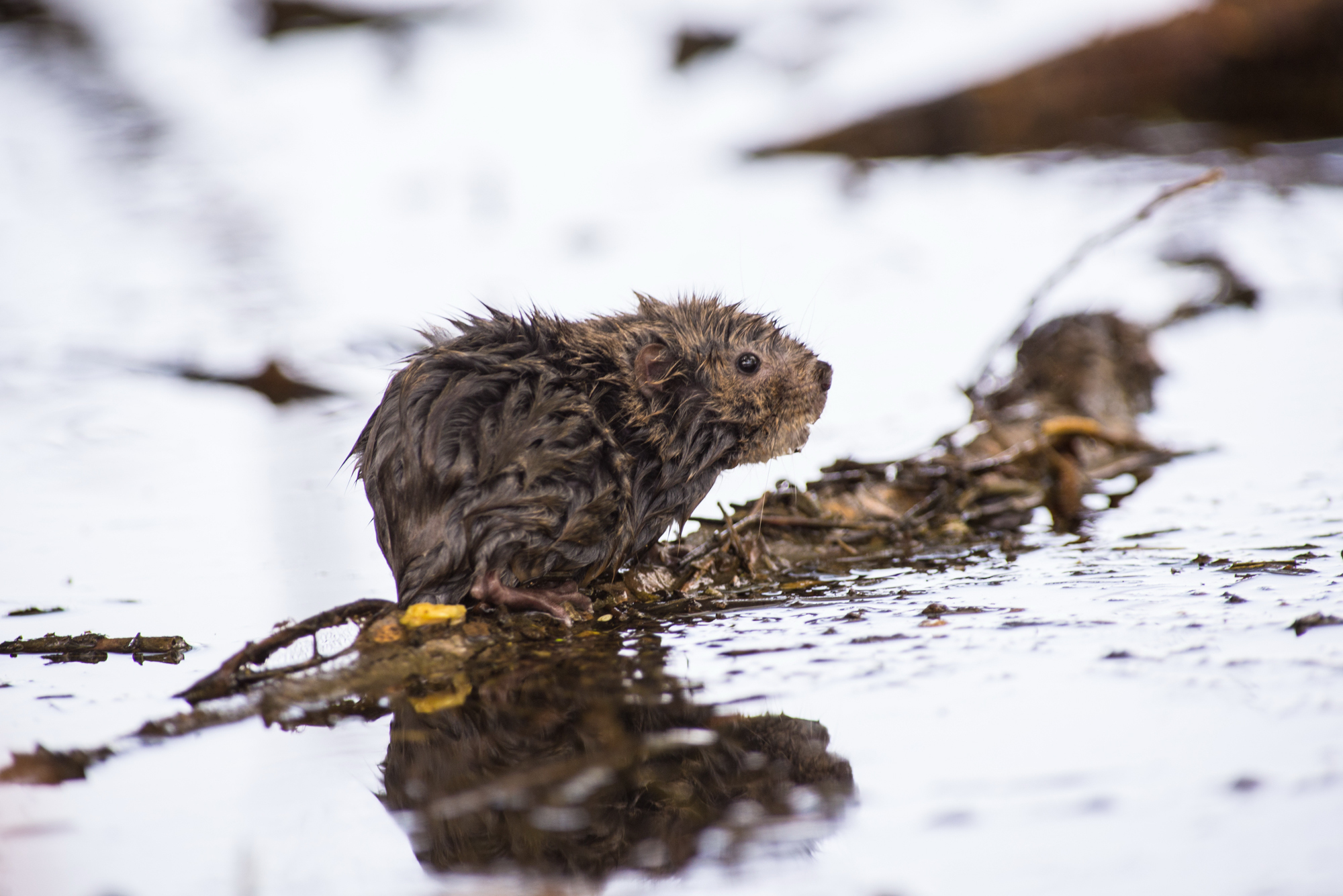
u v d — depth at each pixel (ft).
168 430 49.34
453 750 20.16
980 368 50.52
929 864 15.60
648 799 18.01
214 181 102.42
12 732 21.47
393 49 134.62
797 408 32.37
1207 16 99.86
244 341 60.70
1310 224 75.10
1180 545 31.30
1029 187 92.07
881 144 106.42
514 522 26.53
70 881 16.08
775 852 16.29
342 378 55.72
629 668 23.75
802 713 20.62
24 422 50.39
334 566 33.32
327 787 18.86
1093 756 18.15
